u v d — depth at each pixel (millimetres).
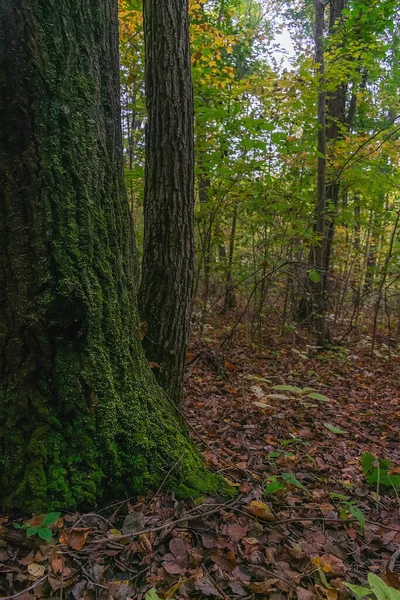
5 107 1912
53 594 1646
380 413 4867
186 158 3402
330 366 6664
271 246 7520
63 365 2098
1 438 2061
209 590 1771
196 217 7047
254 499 2482
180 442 2549
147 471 2295
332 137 9195
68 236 2059
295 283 8852
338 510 2574
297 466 3193
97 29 2205
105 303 2246
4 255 2008
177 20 3330
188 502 2305
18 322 2025
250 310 8828
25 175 1968
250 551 2045
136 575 1812
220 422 3930
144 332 3295
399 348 8383
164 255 3387
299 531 2318
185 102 3365
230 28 10680
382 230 9250
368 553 2236
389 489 2951
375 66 8930
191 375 5168
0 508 2012
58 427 2098
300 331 8625
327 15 13656
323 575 1892
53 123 1996
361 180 8086
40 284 2018
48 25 1958
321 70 7125
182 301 3434
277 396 3678
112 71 2352
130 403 2355
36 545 1840
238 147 6211
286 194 6867
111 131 2352
